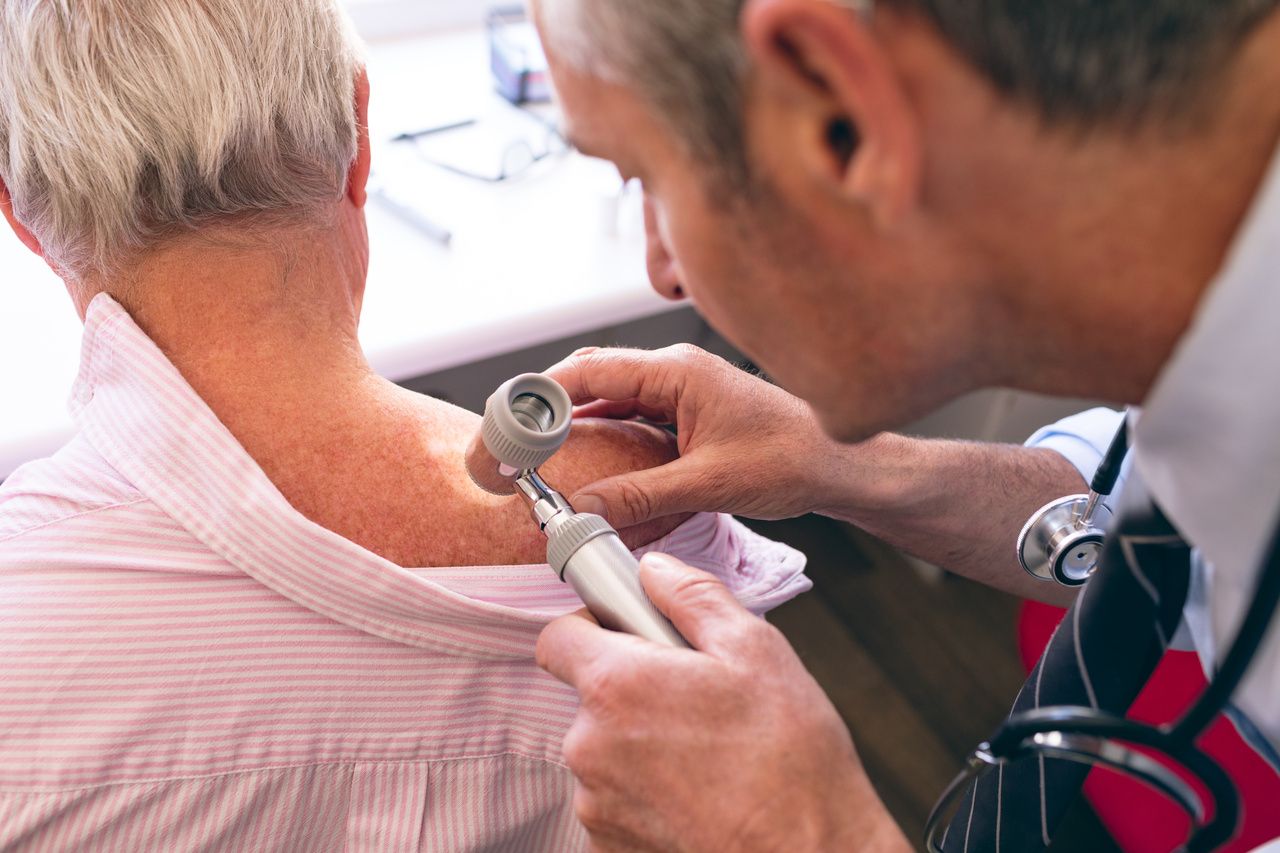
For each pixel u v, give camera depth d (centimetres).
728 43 41
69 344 113
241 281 67
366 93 74
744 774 59
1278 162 41
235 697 64
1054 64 39
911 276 47
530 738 70
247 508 63
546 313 123
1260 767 98
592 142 50
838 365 52
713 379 82
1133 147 42
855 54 37
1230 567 54
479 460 65
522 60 154
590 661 61
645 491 76
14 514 65
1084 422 101
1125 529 64
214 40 62
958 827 82
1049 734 55
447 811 70
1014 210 44
